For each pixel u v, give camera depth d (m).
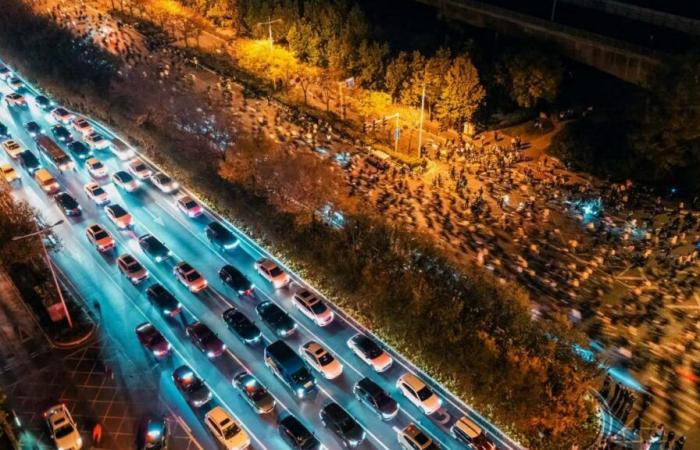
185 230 79.62
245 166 83.31
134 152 95.94
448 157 91.12
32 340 64.38
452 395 57.72
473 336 57.91
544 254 73.00
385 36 122.75
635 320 64.44
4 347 63.66
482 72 104.12
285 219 76.38
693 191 81.06
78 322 65.75
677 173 83.12
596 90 98.81
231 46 127.25
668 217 77.81
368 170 88.19
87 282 71.81
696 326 63.44
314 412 57.03
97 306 68.25
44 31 129.62
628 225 76.69
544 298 67.12
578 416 52.69
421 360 60.50
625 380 58.34
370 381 57.50
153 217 82.06
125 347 63.56
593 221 77.75
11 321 66.44
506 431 54.12
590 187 83.69
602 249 73.44
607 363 59.91
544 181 85.31
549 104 99.00
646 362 60.00
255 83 113.12
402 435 53.22
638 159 82.94
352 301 66.75
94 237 76.56
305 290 67.75
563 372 54.19
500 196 82.62
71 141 97.81
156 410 57.28
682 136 77.12
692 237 74.44
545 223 77.75
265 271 70.50
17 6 137.25
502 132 96.81
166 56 124.00
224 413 54.72
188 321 66.62
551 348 56.19
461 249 73.56
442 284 64.19
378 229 71.88
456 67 92.00
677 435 53.38
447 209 80.25
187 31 130.00
